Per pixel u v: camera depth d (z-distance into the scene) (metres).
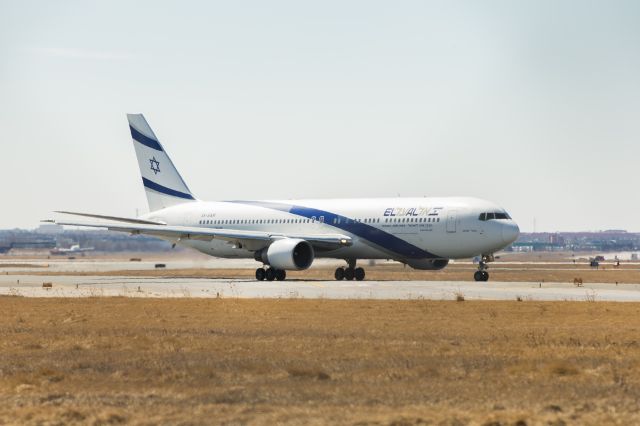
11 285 117.12
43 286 112.56
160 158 148.88
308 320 66.75
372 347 51.25
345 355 48.22
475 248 117.44
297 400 35.75
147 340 55.03
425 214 120.19
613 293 92.44
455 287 103.31
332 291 97.56
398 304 79.12
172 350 50.97
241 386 39.22
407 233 120.88
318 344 52.72
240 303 81.12
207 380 40.84
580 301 81.19
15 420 32.28
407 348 50.75
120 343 54.09
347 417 32.12
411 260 126.75
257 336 57.03
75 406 34.84
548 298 85.69
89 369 44.53
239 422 31.58
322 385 39.25
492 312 71.00
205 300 85.00
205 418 32.31
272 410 33.75
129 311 75.31
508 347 50.88
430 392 37.31
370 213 124.38
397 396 36.41
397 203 123.81
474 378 40.91
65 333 60.09
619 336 56.09
